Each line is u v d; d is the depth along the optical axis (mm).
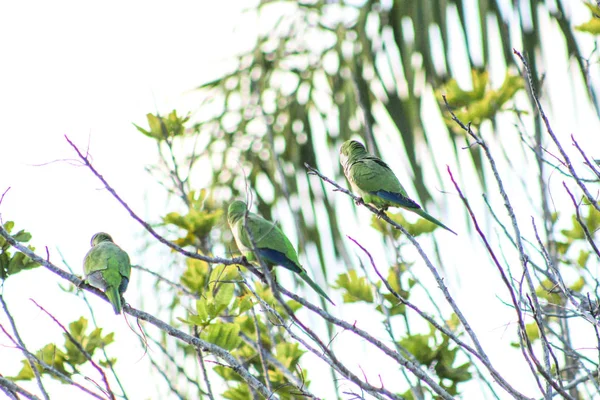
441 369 10789
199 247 12766
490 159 8898
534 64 11773
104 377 9039
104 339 10953
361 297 11688
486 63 12031
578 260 11344
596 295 9172
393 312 11430
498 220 8875
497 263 8039
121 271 11070
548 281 11141
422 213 11922
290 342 11602
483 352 8406
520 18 11969
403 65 12625
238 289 12367
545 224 10266
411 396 10500
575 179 8773
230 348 10828
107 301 10789
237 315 11078
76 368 10750
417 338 10906
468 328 8578
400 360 8508
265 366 9750
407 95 12469
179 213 12633
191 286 12125
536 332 11078
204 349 9633
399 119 12375
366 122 12227
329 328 12031
